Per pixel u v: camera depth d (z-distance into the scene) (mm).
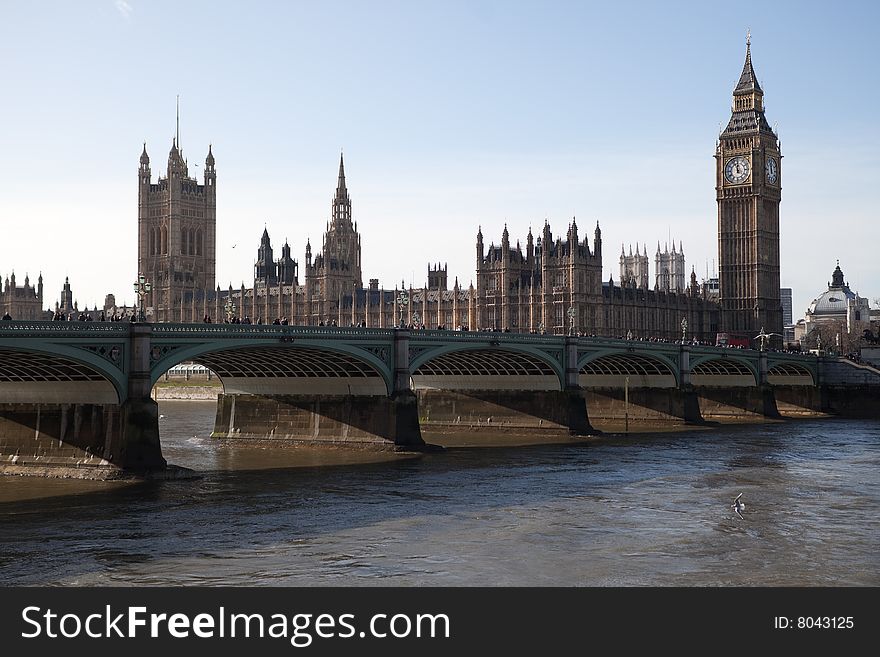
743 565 58625
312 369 119188
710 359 172250
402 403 115188
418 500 80562
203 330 94500
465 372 148750
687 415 163625
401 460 108125
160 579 55438
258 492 84250
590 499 81125
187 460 108250
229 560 59594
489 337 127062
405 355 115562
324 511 75375
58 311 111750
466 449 121062
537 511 75500
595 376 173250
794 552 61750
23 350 79938
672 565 58625
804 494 83812
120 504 77625
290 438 122062
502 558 60188
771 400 186125
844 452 117625
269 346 99938
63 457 92188
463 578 55719
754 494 83812
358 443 117125
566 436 138875
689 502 79688
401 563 59000
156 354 91062
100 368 86750
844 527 69375
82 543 63875
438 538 65750
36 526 69188
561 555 60969
